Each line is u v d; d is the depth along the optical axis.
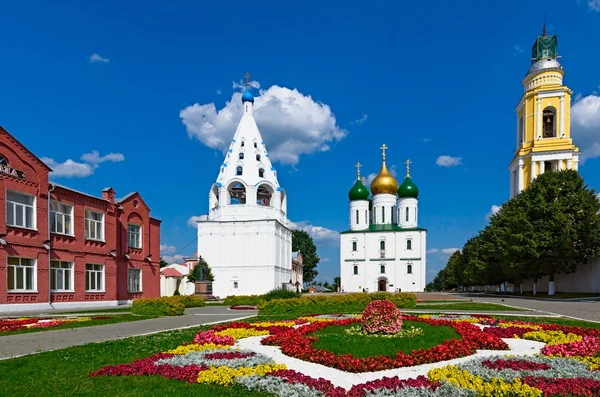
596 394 8.87
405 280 92.12
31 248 31.14
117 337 17.08
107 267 39.44
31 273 31.45
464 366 10.98
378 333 15.82
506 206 62.69
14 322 21.53
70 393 9.03
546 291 56.62
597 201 46.78
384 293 32.94
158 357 12.33
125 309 33.47
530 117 62.97
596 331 17.16
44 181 32.66
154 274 47.47
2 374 10.47
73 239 35.72
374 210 99.00
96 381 9.98
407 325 18.11
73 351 13.45
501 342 14.38
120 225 42.16
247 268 70.38
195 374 10.43
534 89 62.88
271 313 28.58
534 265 48.69
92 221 38.50
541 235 47.06
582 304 35.62
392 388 9.32
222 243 71.50
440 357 12.22
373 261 94.00
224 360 11.84
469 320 21.83
